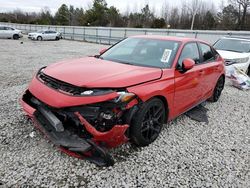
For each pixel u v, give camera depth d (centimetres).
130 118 309
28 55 1317
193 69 431
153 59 399
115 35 2819
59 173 284
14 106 470
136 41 456
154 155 334
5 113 434
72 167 296
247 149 375
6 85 632
